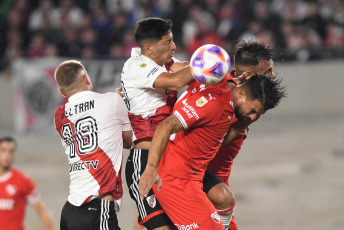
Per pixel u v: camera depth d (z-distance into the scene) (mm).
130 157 15320
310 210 31016
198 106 13844
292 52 49281
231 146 16344
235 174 36188
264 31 48750
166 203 14617
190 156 14430
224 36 47969
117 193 15242
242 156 39250
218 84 13938
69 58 46875
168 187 14547
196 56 13289
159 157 13477
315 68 49469
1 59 49000
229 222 15781
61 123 15547
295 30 49906
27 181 22125
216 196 15219
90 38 48625
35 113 46250
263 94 14148
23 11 51688
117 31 48812
